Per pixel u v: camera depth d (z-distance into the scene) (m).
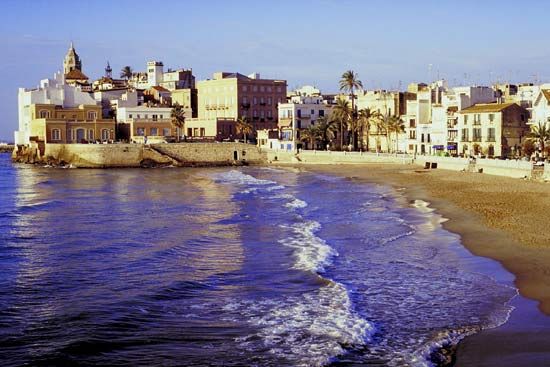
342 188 90.50
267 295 32.22
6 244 47.03
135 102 183.50
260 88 183.50
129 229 53.81
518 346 24.45
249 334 26.25
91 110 166.88
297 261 39.59
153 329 27.03
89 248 45.25
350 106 165.88
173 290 33.34
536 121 119.81
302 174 122.88
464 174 102.44
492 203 65.31
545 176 87.19
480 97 137.50
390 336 25.86
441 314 28.73
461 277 35.47
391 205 68.19
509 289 32.84
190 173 130.38
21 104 178.50
